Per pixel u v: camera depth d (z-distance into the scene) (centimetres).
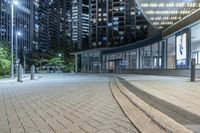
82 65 9012
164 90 1528
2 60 5009
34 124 723
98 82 2653
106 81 2850
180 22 3369
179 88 1644
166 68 4391
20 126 703
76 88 1902
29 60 11119
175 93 1362
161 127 621
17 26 13625
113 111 902
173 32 3691
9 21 13188
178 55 3612
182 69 3419
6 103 1146
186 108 891
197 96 1228
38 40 17338
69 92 1603
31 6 15612
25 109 978
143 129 614
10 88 2016
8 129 673
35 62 11112
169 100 1095
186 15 3148
